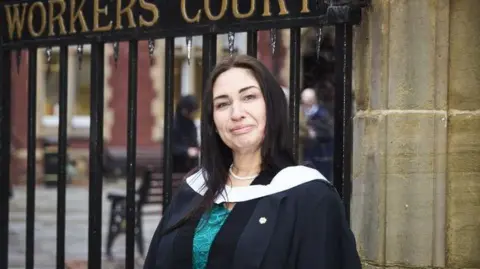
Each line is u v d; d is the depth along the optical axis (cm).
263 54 1063
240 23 300
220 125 220
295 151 292
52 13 355
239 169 222
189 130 737
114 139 1886
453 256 257
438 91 255
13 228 829
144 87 1889
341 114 279
